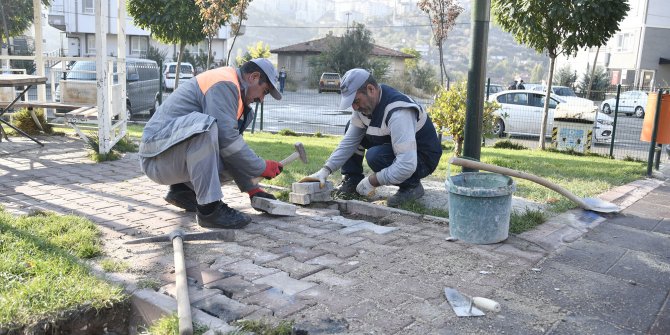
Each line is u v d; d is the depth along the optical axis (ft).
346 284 10.94
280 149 30.53
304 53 147.74
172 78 98.94
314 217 15.97
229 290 10.52
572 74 140.26
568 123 38.65
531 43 38.40
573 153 38.34
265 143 33.65
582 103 52.11
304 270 11.64
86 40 135.74
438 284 11.05
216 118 14.40
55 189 18.54
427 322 9.41
